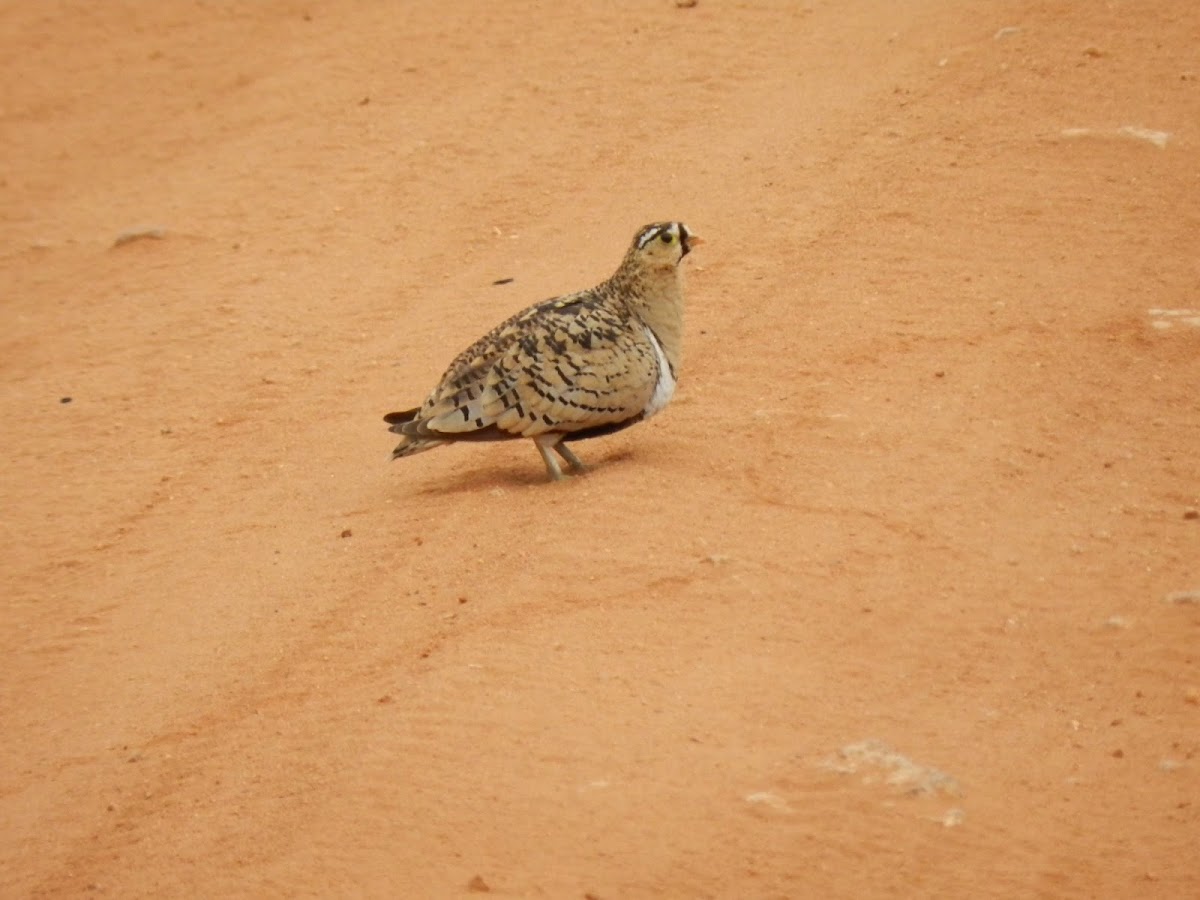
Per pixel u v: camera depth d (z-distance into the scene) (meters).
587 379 27.33
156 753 22.89
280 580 27.00
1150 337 32.12
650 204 42.16
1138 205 38.12
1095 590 24.08
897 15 52.81
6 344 40.09
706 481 27.50
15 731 24.20
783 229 39.06
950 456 27.95
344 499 29.95
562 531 26.27
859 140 43.72
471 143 47.84
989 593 24.05
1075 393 30.20
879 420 29.36
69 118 55.56
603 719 21.53
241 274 42.06
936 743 20.91
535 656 23.00
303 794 21.09
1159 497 26.69
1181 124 42.12
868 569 24.62
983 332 32.72
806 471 27.66
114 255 44.53
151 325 39.88
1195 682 21.97
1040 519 26.03
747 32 53.16
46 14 64.44
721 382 31.69
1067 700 21.78
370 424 33.25
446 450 31.55
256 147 50.38
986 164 41.03
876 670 22.39
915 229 38.06
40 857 21.05
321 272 41.59
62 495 32.06
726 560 24.78
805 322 34.00
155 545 29.53
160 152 51.56
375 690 23.02
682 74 50.47
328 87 53.81
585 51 53.28
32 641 26.69
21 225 47.88
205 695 24.09
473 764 20.97
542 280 38.84
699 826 19.59
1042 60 47.19
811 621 23.42
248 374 36.66
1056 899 18.45
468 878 19.06
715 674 22.33
